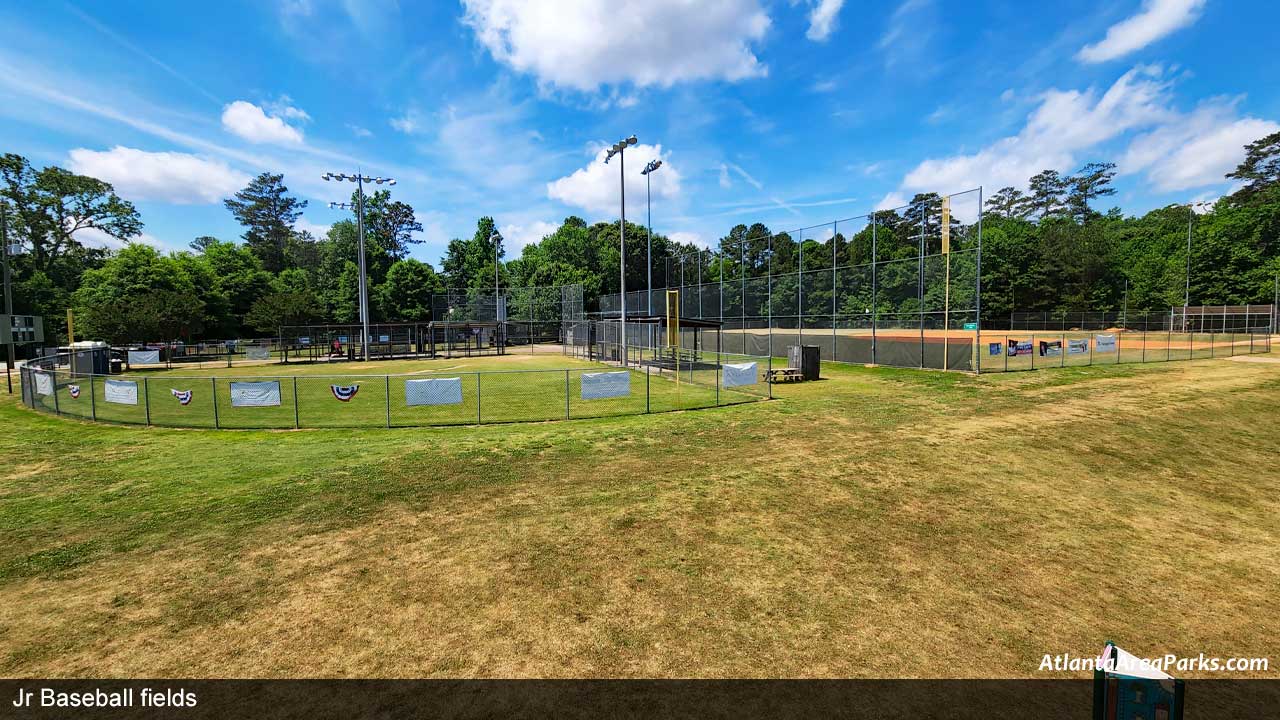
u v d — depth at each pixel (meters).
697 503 8.16
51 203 55.44
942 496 8.46
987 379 21.56
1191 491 8.77
